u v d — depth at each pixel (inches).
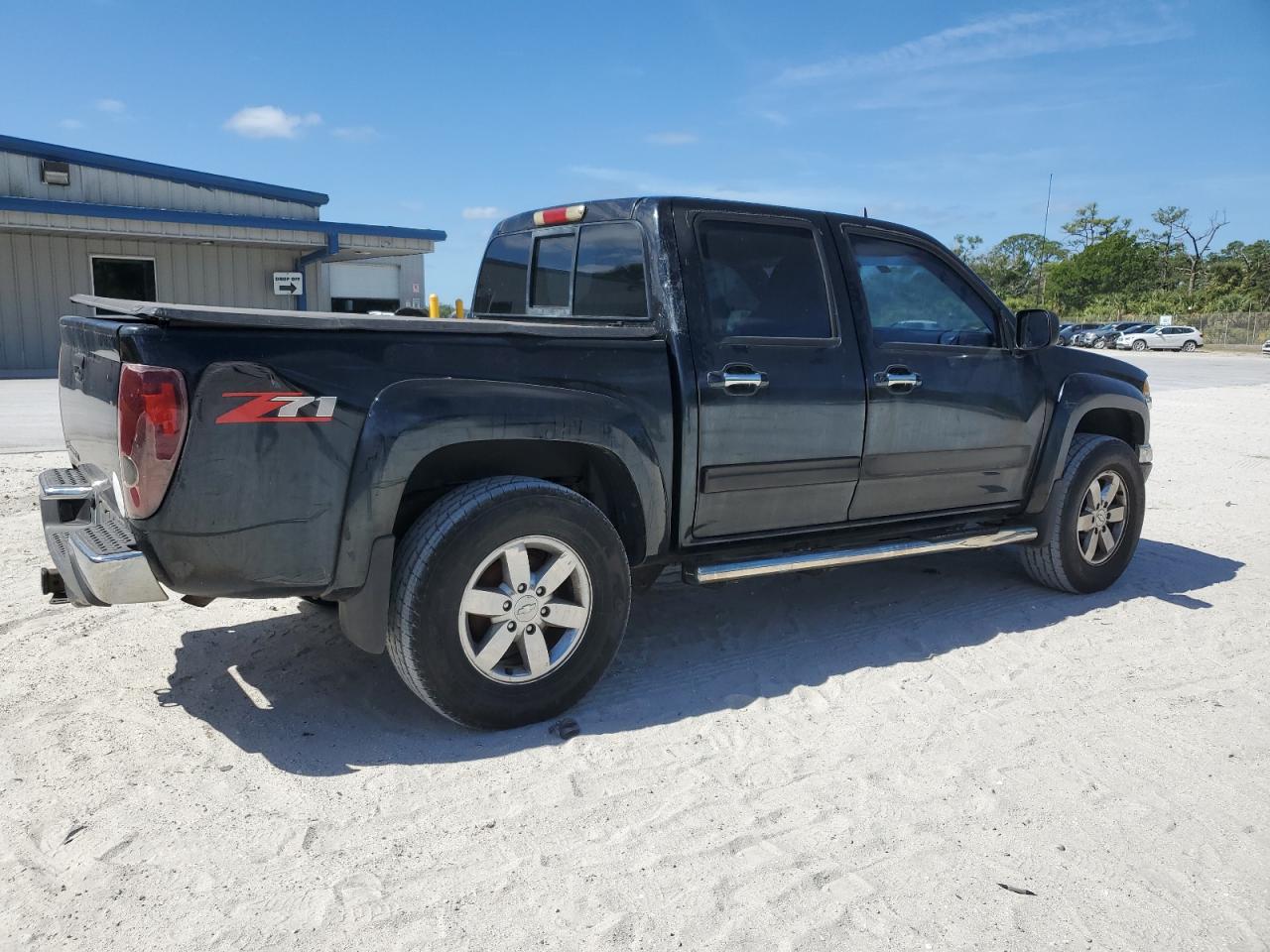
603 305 159.0
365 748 125.3
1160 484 349.4
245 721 132.0
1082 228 3900.1
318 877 97.0
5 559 205.0
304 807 110.2
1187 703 145.9
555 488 128.9
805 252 159.3
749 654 163.5
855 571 217.2
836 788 117.5
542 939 88.1
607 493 146.4
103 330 115.0
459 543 120.9
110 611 174.7
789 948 87.6
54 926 88.3
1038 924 92.0
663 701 142.8
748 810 111.9
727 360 146.3
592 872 99.0
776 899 94.8
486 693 126.6
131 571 110.2
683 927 90.4
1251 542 256.4
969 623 182.1
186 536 109.3
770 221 156.3
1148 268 3459.6
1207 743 132.2
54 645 157.8
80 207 666.8
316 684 144.7
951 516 181.9
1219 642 174.1
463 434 121.6
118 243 778.8
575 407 130.0
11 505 255.4
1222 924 92.7
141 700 137.7
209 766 119.3
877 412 163.2
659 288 145.3
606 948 87.1
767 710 140.3
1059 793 117.4
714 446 145.5
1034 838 107.3
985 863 102.2
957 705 143.5
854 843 105.4
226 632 165.9
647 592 196.9
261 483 111.5
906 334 170.7
